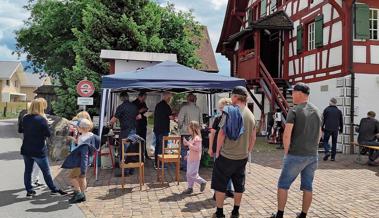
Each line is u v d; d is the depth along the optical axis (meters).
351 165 10.91
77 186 6.71
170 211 6.12
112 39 17.17
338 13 14.72
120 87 8.98
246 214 6.00
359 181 8.60
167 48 19.55
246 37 20.81
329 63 15.42
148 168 9.95
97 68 17.00
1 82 53.59
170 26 20.41
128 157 8.26
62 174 9.11
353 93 14.08
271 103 17.38
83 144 6.68
